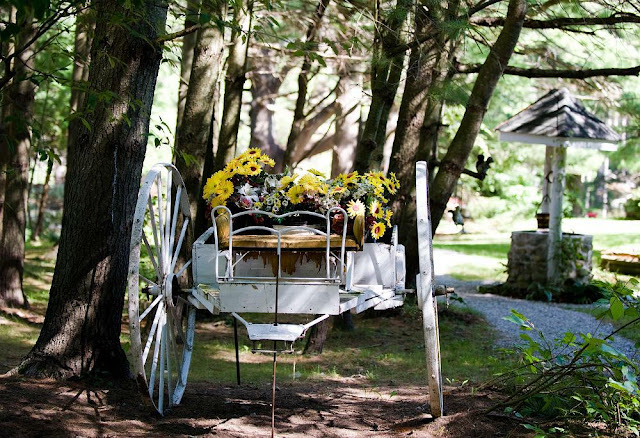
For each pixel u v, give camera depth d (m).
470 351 8.27
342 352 8.27
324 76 16.80
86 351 5.26
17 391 4.75
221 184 4.97
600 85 13.12
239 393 5.75
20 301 10.39
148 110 5.42
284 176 5.17
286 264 4.61
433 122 10.25
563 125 12.38
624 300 4.99
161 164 4.56
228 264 4.30
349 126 14.41
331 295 4.20
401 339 9.09
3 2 3.39
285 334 3.96
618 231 23.72
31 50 9.64
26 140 10.31
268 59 13.63
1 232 10.30
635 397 4.29
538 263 12.81
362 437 4.49
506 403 4.93
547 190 12.95
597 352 4.65
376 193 5.02
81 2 4.50
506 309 11.35
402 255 5.05
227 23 4.98
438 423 4.67
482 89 8.77
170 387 4.92
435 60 9.11
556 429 4.32
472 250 20.92
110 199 5.30
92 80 5.32
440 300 11.45
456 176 9.24
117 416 4.58
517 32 8.24
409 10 7.17
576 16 9.23
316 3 9.73
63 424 4.26
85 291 5.27
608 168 37.19
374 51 7.69
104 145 5.27
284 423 4.75
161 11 5.35
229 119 9.95
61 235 5.38
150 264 12.67
